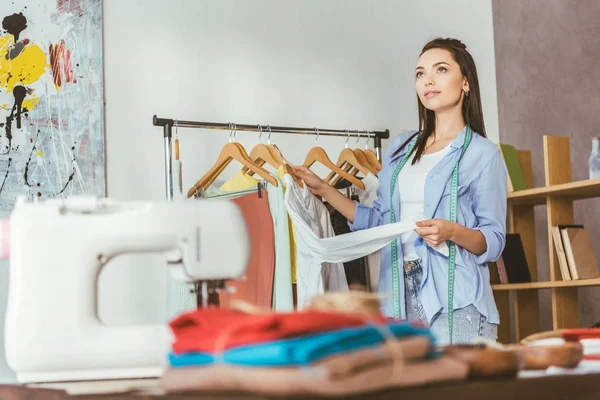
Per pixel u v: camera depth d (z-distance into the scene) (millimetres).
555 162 3592
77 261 1343
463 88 2699
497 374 1006
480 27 4574
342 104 4133
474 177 2592
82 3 3518
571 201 3703
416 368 904
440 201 2600
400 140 2803
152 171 3615
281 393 821
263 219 2998
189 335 984
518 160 3891
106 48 3572
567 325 3611
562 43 4180
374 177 3381
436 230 2404
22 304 1323
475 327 2510
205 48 3789
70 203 1385
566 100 4148
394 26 4324
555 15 4227
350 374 826
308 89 4043
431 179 2605
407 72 4336
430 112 2738
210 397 879
